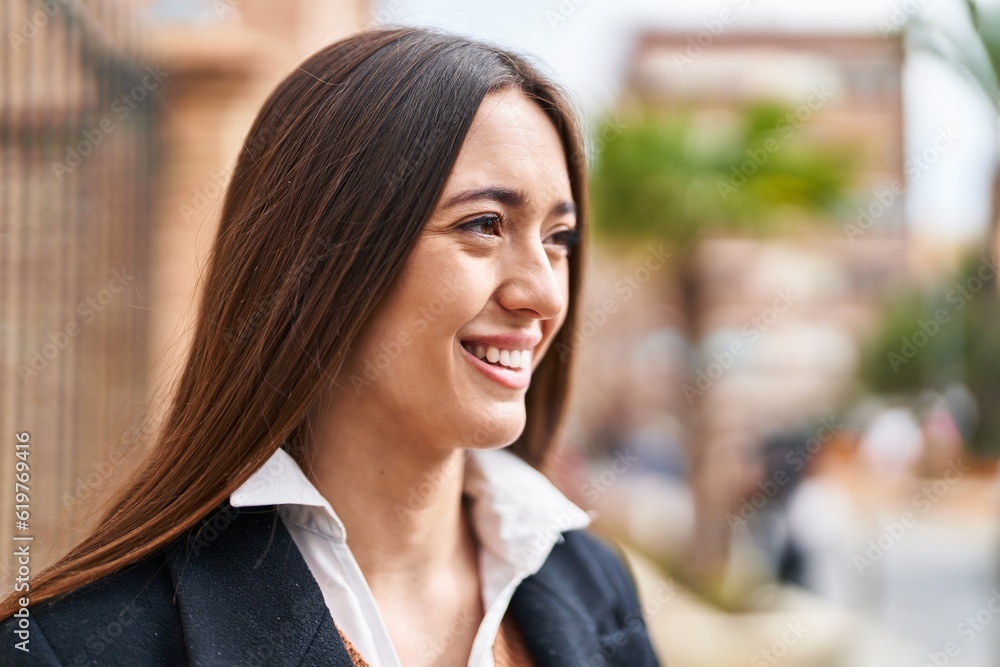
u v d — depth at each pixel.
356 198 1.24
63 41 2.99
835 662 4.91
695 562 7.52
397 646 1.34
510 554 1.48
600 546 1.75
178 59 3.75
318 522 1.31
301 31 4.18
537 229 1.30
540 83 1.35
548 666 1.45
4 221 2.86
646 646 1.66
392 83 1.27
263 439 1.25
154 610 1.20
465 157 1.25
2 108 2.85
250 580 1.24
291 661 1.19
